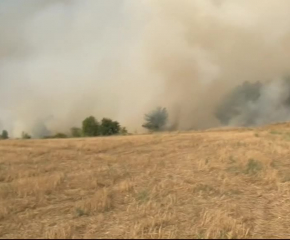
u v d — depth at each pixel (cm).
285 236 718
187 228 760
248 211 873
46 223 809
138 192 1048
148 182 1178
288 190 1045
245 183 1139
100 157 1756
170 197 988
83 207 902
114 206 930
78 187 1138
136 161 1596
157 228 764
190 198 987
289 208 893
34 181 1172
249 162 1414
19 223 810
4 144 2606
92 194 1055
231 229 745
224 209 884
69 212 887
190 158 1639
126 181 1181
